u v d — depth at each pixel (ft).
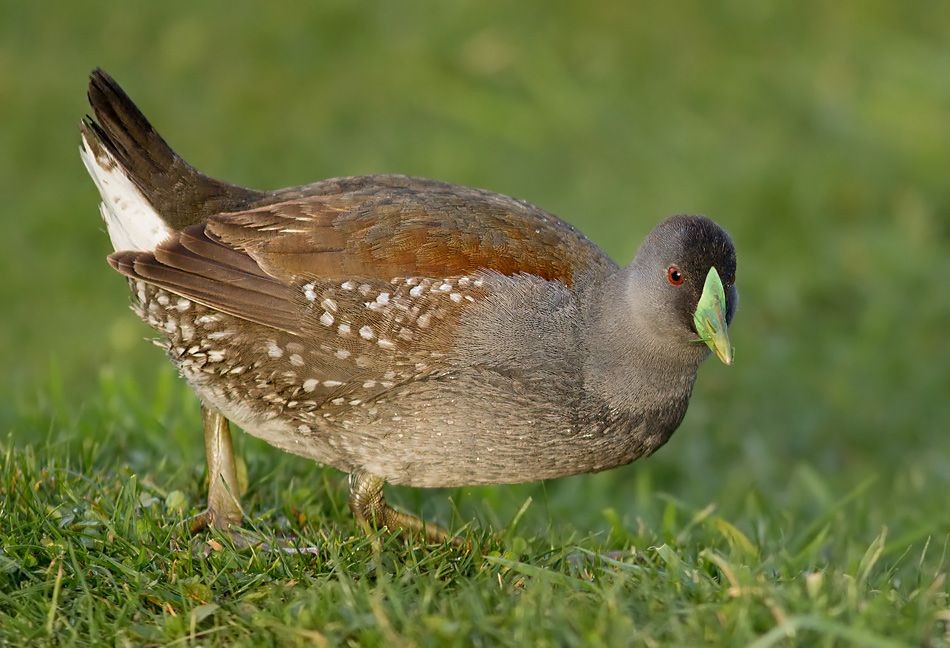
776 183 62.08
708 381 52.70
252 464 35.19
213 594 27.09
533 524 38.60
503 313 29.84
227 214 30.53
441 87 65.92
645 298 30.45
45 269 57.00
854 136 65.92
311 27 67.56
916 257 60.03
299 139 63.16
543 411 30.07
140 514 30.22
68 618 26.40
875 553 28.86
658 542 33.17
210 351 30.68
